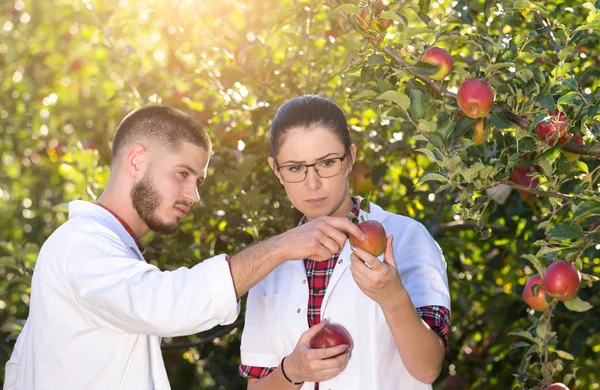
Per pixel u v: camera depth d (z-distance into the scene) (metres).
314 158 2.38
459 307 4.39
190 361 4.60
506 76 2.83
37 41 6.80
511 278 4.21
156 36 4.70
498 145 2.77
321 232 2.19
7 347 4.53
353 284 2.46
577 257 2.71
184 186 2.49
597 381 3.90
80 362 2.26
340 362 2.33
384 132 3.93
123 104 4.48
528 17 3.13
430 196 3.44
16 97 6.58
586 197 2.47
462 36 2.60
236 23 4.01
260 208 3.75
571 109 2.51
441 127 2.48
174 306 2.12
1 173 6.38
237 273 2.15
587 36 2.85
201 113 3.99
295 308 2.50
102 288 2.17
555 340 2.82
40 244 5.38
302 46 3.81
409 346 2.29
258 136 3.92
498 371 4.18
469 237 4.33
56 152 5.53
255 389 2.48
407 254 2.52
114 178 2.49
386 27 2.63
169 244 3.83
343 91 3.74
